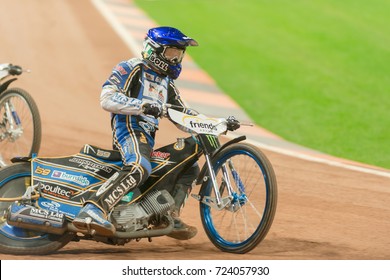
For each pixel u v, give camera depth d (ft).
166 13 240.94
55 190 54.29
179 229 56.54
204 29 222.89
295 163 101.40
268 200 53.21
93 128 117.08
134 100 52.85
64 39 195.21
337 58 206.28
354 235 65.57
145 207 54.34
